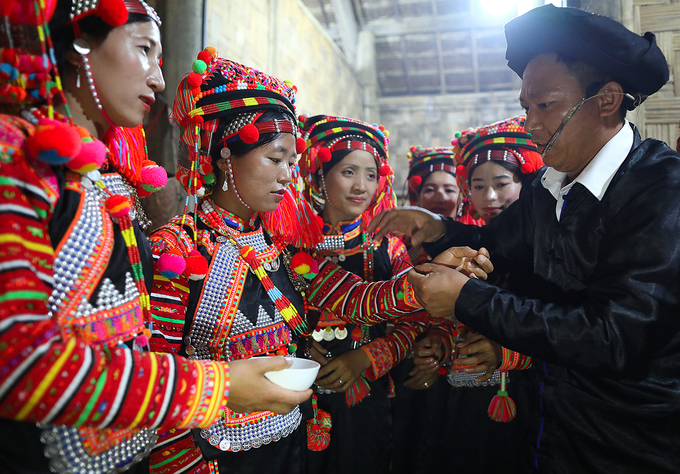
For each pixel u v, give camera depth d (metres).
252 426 1.13
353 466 1.64
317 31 7.81
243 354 1.16
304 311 1.34
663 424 1.06
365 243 1.83
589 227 1.16
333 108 8.77
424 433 1.92
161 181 0.95
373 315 1.44
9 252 0.60
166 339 1.04
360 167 1.80
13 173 0.64
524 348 1.05
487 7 4.22
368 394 1.67
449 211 2.62
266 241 1.35
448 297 1.16
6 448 0.69
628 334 0.96
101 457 0.75
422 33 9.75
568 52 1.12
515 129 1.99
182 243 1.14
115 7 0.73
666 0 1.79
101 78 0.78
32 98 0.72
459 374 1.82
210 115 1.19
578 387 1.13
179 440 1.02
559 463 1.16
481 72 10.50
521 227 1.46
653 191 1.05
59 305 0.71
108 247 0.78
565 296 1.22
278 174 1.23
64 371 0.59
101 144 0.75
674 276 0.97
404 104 11.17
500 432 1.79
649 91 1.16
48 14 0.69
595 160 1.16
